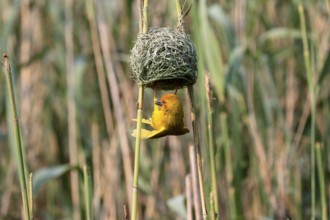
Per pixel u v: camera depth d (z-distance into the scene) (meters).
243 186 12.91
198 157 6.24
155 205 12.45
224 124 10.45
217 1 13.42
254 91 13.20
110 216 11.84
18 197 14.00
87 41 14.12
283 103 13.65
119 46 13.09
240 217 11.10
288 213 11.69
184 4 6.50
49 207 14.08
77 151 12.82
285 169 12.02
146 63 6.22
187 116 11.95
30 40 13.84
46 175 10.36
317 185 11.11
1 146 14.29
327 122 12.58
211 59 10.18
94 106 13.65
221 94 10.25
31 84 13.92
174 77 6.19
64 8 14.09
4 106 13.84
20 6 13.84
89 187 7.47
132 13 13.30
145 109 12.69
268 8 13.71
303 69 13.20
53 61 13.94
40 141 14.09
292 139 13.04
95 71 13.45
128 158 11.59
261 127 13.08
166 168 13.58
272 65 13.45
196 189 7.67
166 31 6.39
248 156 13.03
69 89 12.77
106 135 13.30
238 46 11.25
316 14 12.15
